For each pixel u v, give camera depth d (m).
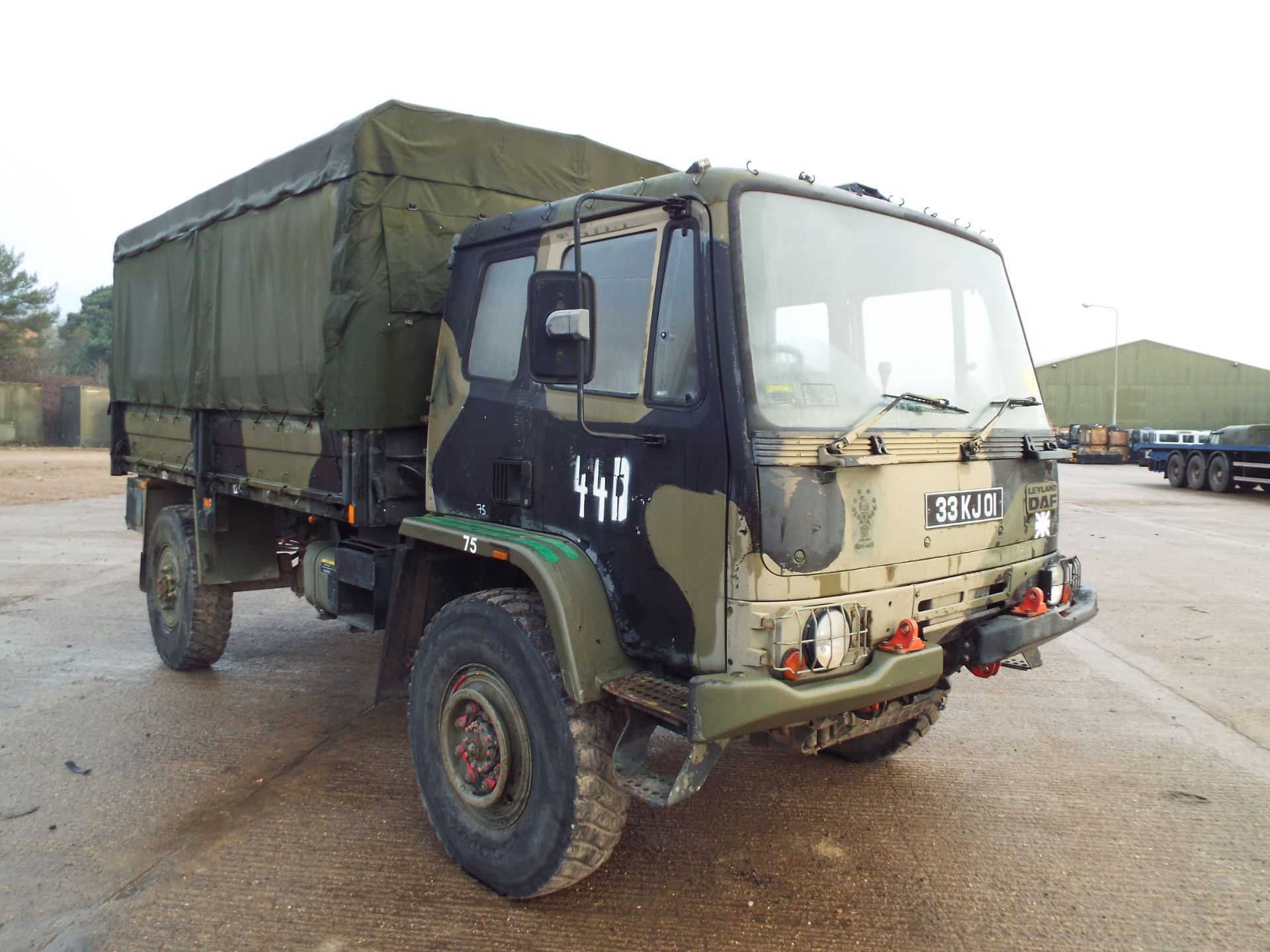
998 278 4.16
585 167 5.03
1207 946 3.24
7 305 41.25
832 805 4.36
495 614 3.48
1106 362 52.22
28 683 6.18
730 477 2.90
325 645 7.23
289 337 4.82
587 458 3.39
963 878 3.70
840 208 3.40
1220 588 9.73
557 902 3.47
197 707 5.70
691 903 3.48
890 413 3.28
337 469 4.47
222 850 3.86
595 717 3.25
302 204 4.70
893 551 3.18
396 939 3.23
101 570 10.49
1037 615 3.68
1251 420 51.34
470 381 3.96
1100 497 21.12
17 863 3.74
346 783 4.56
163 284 6.54
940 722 5.60
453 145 4.50
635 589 3.21
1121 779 4.73
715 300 2.98
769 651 2.87
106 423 40.31
